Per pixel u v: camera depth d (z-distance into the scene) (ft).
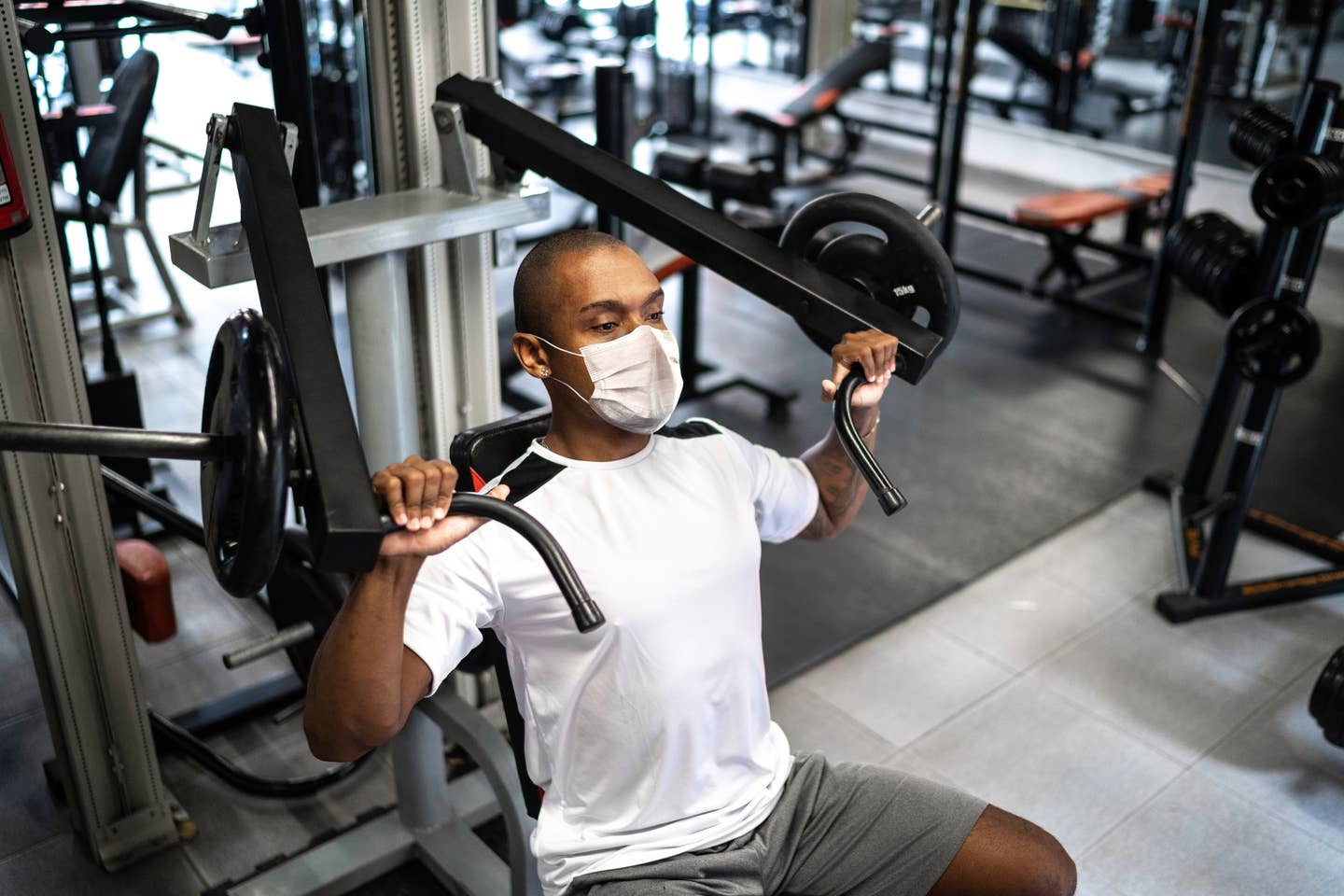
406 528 3.20
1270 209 7.77
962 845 4.31
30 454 5.63
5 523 5.83
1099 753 7.77
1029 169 21.17
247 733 7.88
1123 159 19.62
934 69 25.23
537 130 5.36
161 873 6.68
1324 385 13.34
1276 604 9.31
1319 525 10.57
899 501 3.99
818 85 18.53
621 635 3.89
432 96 6.12
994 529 10.43
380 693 3.53
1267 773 7.62
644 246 11.55
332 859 6.57
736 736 4.18
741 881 4.14
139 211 12.92
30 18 6.61
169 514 6.20
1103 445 12.00
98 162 11.48
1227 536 8.91
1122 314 14.90
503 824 7.18
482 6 6.15
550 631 3.95
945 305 4.78
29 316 5.44
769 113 18.48
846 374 4.43
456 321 6.78
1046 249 17.99
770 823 4.32
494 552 3.88
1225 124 20.90
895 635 8.99
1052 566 9.94
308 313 3.67
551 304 3.96
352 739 3.63
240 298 14.39
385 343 5.83
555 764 4.10
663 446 4.31
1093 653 8.79
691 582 4.02
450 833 6.75
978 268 16.03
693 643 4.00
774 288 4.84
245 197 4.32
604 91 8.64
